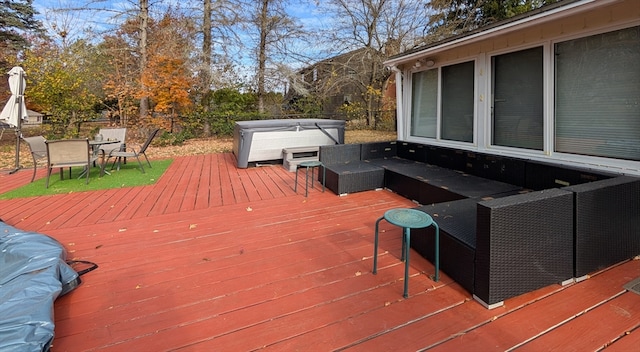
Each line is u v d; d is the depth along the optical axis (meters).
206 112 11.95
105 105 12.04
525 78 3.87
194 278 2.36
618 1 2.67
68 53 11.77
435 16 14.24
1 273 2.17
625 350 1.57
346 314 1.91
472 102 4.61
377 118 14.59
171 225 3.45
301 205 4.09
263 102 14.01
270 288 2.21
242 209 3.97
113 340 1.73
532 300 1.99
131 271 2.47
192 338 1.74
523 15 3.36
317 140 7.00
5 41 14.17
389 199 4.29
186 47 11.59
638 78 2.88
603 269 2.29
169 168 6.83
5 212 3.92
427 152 5.17
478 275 1.98
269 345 1.67
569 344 1.62
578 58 3.32
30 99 10.19
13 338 1.46
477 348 1.61
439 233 2.35
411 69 5.73
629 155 2.98
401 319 1.86
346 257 2.64
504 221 1.89
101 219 3.66
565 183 3.20
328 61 15.05
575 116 3.38
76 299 2.11
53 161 5.12
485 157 4.13
